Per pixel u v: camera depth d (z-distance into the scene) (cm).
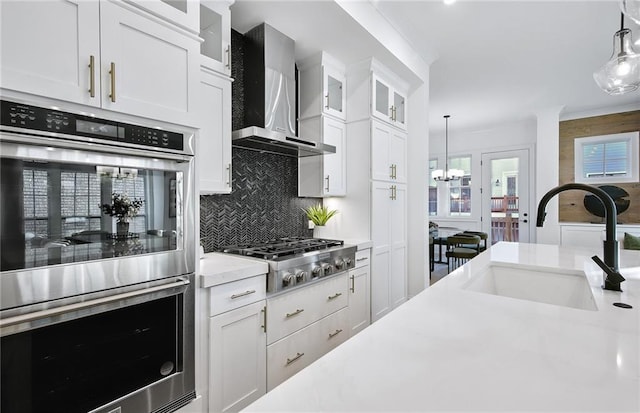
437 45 315
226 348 165
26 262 105
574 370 60
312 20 232
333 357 65
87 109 121
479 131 647
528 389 54
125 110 131
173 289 142
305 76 294
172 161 147
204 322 157
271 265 188
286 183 292
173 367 145
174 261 145
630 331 78
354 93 303
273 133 218
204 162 191
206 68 193
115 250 127
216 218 235
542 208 135
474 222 650
